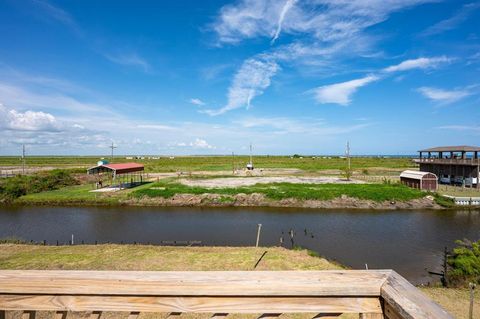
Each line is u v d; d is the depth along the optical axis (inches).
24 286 67.0
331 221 1045.2
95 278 66.0
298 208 1259.2
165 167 3129.9
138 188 1615.4
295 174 2319.1
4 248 667.4
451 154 1801.2
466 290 467.2
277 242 816.9
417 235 876.0
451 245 789.9
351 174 2215.8
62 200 1349.7
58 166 3043.8
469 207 1229.7
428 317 48.3
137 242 819.4
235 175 2228.1
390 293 57.4
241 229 946.7
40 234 900.6
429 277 589.3
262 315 64.4
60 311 68.2
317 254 677.3
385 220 1055.0
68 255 612.7
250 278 64.4
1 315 73.0
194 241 821.9
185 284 64.3
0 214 1152.2
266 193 1392.7
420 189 1475.1
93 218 1090.1
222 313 64.8
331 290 62.0
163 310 65.2
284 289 62.7
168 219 1077.1
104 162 2292.1
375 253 731.4
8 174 1985.7
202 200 1342.3
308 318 308.0
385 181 1705.2
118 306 66.1
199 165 3457.2
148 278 65.0
